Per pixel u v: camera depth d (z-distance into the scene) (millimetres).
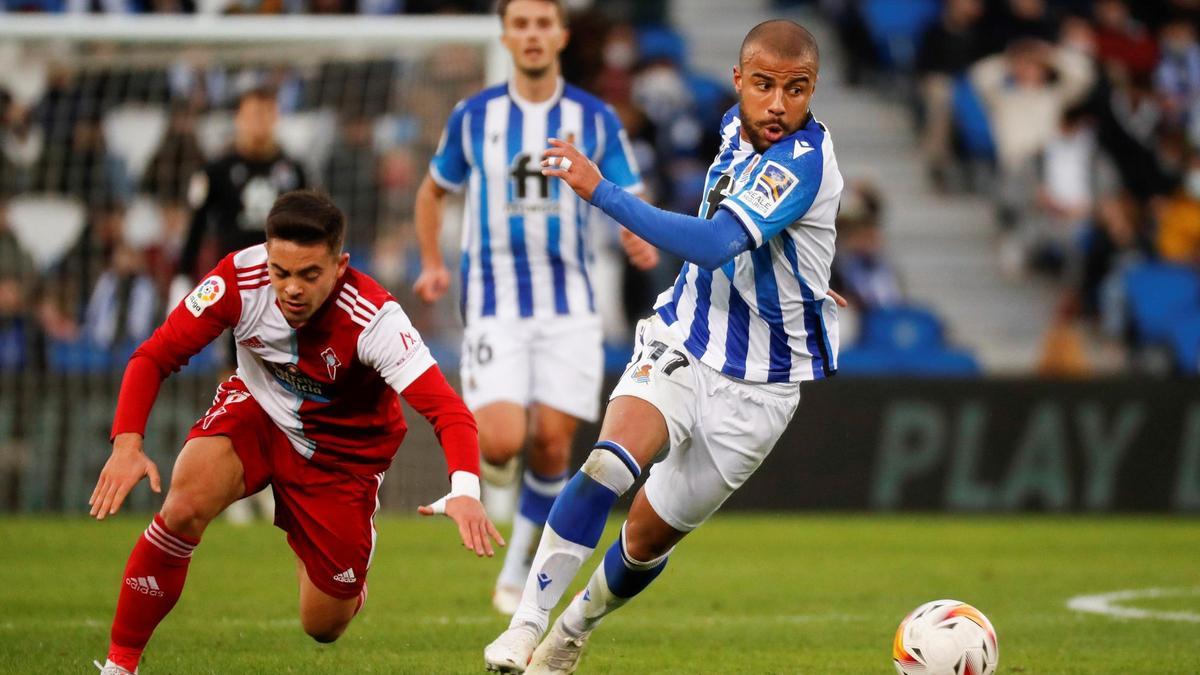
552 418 25219
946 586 28875
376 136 47250
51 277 44625
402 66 47281
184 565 16141
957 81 60781
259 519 40281
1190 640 22422
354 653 20109
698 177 52969
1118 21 62156
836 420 43656
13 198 46031
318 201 15156
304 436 16656
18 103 46250
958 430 44000
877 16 63781
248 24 40281
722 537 37719
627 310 49500
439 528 38438
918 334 52250
